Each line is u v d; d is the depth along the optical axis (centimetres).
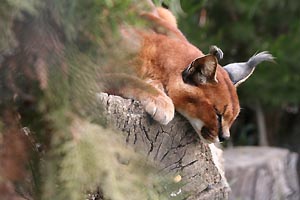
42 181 577
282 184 1599
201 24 1889
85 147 569
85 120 588
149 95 759
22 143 578
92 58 620
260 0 1920
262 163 1555
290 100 1909
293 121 2256
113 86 744
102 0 594
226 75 866
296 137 2238
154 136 748
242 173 1512
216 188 806
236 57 1961
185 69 834
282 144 2216
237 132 2147
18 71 577
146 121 740
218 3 1908
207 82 830
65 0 581
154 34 856
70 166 561
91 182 568
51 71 582
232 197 1497
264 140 2073
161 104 755
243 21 1916
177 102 818
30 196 581
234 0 1900
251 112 2130
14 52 576
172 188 693
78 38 608
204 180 798
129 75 775
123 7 609
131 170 593
